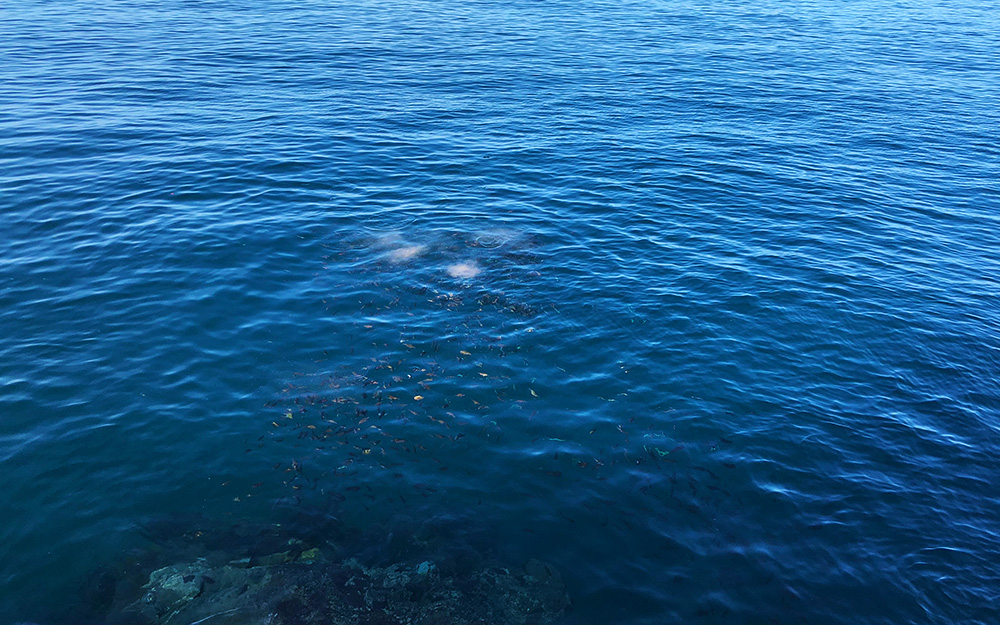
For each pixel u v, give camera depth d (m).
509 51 32.75
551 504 9.35
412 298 13.68
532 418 10.80
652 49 34.28
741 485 9.71
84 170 18.31
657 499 9.45
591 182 19.36
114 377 11.23
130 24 34.38
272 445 10.12
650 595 8.16
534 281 14.45
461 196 18.17
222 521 8.98
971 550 8.82
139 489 9.35
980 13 47.34
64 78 25.41
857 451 10.35
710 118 24.89
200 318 12.77
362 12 40.09
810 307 13.91
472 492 9.52
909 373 12.11
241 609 7.94
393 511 9.20
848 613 7.99
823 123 24.91
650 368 12.01
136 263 14.34
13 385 10.88
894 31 40.66
